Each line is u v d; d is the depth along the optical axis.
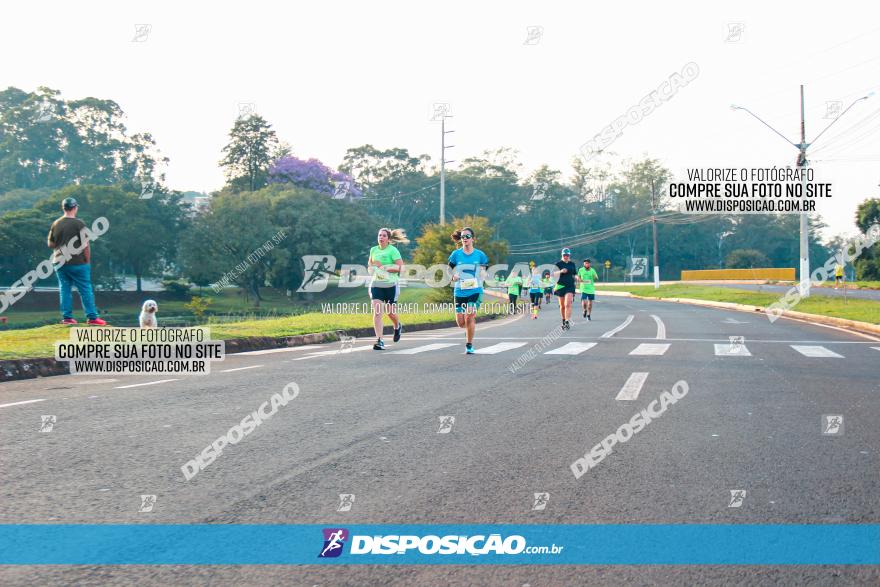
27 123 108.75
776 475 4.95
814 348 14.26
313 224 74.56
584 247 134.62
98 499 4.33
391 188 127.44
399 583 3.23
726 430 6.42
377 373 10.19
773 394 8.42
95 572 3.31
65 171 108.62
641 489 4.61
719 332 18.91
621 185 138.12
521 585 3.21
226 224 69.88
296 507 4.23
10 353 10.47
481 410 7.34
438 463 5.23
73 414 6.93
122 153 112.12
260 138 98.50
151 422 6.57
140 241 73.94
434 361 11.77
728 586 3.21
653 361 11.83
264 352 13.58
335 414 7.07
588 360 11.95
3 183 105.44
